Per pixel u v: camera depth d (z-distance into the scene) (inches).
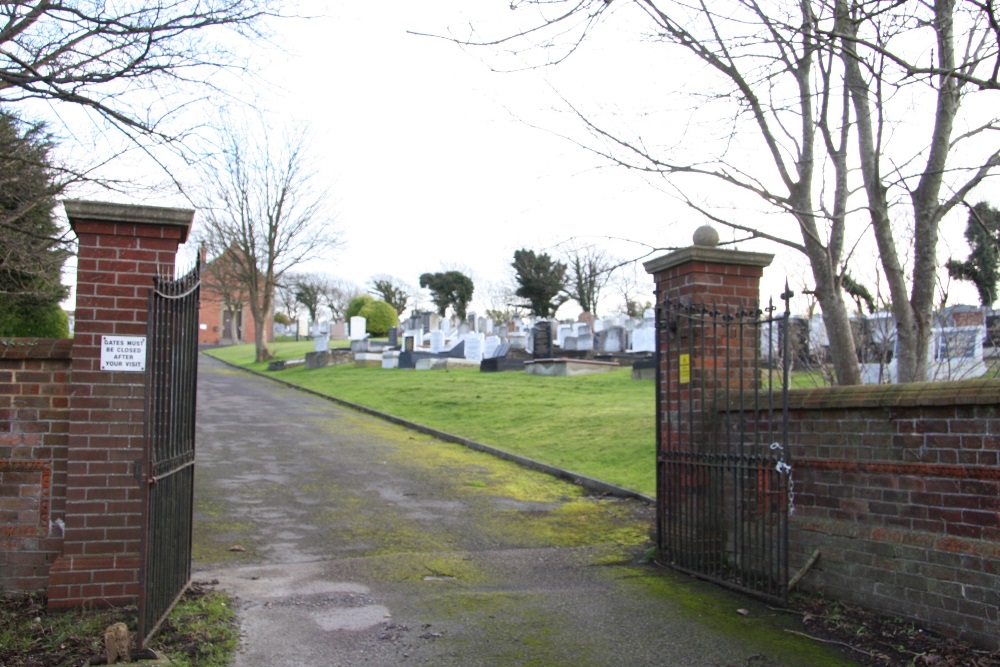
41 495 231.9
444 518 371.6
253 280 1675.7
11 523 230.4
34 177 386.6
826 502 245.6
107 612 221.1
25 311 599.2
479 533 345.1
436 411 754.8
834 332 332.5
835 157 331.3
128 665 184.1
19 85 310.5
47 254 413.7
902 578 217.5
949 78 268.2
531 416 671.1
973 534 200.7
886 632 213.2
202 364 1728.6
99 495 227.5
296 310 3390.7
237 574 271.7
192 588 246.2
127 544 228.2
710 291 295.9
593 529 352.2
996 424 195.9
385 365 1310.3
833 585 239.5
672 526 292.8
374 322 2096.5
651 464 471.5
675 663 198.8
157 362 209.6
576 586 265.9
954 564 203.5
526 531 349.1
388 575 275.9
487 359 1155.9
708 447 290.4
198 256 246.5
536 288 2112.5
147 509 189.2
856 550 232.4
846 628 219.6
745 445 279.4
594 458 502.6
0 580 229.0
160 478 201.6
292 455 535.2
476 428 647.8
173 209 234.5
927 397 210.7
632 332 1224.2
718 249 295.3
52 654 191.9
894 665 194.1
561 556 306.8
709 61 308.5
